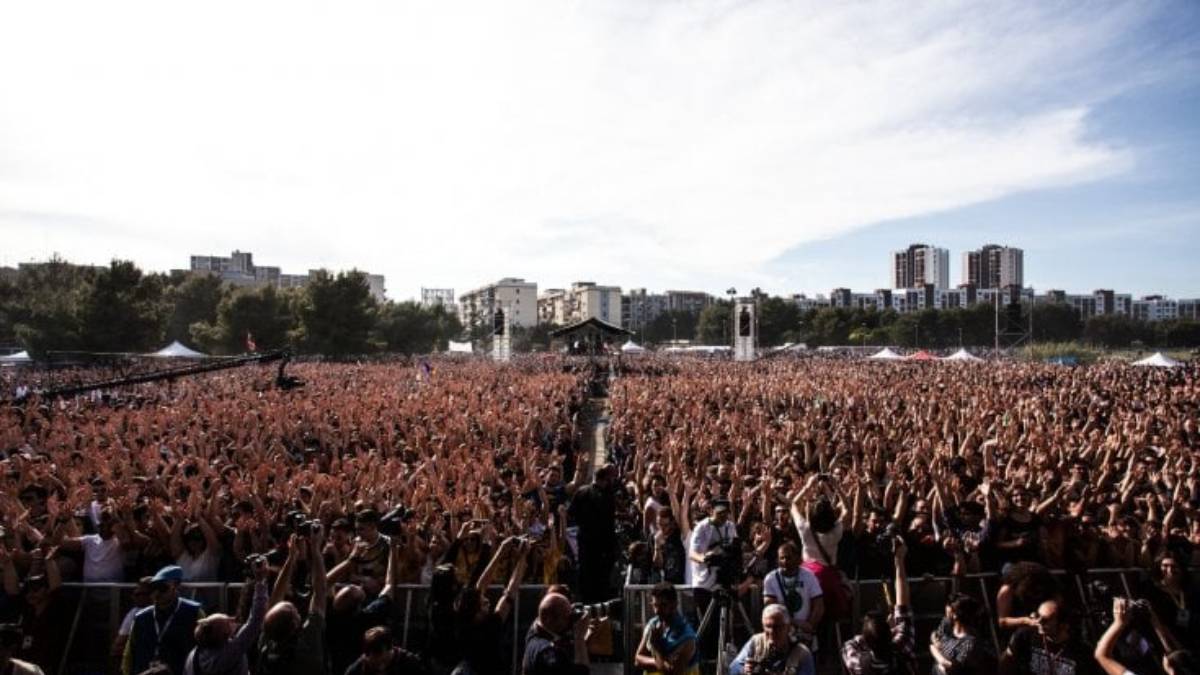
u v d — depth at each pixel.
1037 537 8.23
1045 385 34.94
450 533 8.94
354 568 7.54
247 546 8.66
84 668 7.40
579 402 29.95
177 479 11.08
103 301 64.88
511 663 7.41
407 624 7.27
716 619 7.30
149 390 33.84
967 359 70.88
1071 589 7.95
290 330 81.00
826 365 56.59
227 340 78.38
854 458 12.73
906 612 6.19
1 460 14.72
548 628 5.19
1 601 7.38
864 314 135.50
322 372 47.44
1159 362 50.84
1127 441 15.64
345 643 6.00
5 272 101.50
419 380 38.53
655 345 161.12
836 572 7.11
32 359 59.00
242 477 11.75
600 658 8.06
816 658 6.92
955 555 7.89
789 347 106.62
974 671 5.52
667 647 5.90
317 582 6.32
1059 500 9.48
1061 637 5.64
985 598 7.77
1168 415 21.11
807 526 7.52
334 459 13.96
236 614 6.81
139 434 17.58
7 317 72.88
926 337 130.00
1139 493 11.48
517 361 71.75
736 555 7.42
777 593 6.57
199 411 22.42
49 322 64.75
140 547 8.58
